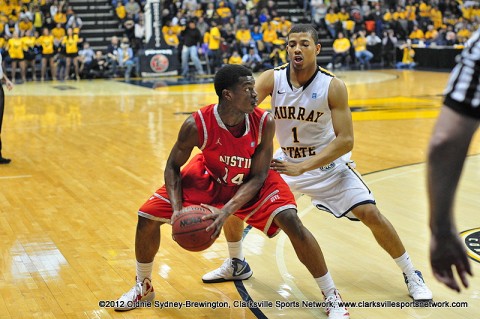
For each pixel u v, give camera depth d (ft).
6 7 71.72
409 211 20.61
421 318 12.72
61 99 52.75
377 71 75.56
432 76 68.64
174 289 14.37
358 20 81.30
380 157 29.25
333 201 13.94
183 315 12.98
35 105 48.93
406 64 79.77
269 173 12.93
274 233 12.84
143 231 12.89
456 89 4.17
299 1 85.92
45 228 19.06
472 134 4.16
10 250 17.08
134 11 75.97
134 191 23.44
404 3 85.25
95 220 19.85
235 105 11.86
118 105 48.62
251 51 73.61
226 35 75.10
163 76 72.38
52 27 71.56
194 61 72.95
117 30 77.46
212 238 11.63
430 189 4.27
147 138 34.47
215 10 77.25
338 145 13.30
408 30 82.99
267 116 12.30
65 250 17.02
